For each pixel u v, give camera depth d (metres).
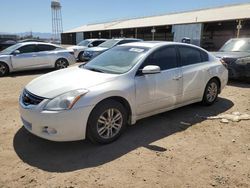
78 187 2.90
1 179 3.04
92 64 4.80
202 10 36.75
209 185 2.97
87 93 3.61
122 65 4.40
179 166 3.36
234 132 4.48
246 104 6.18
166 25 32.22
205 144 4.00
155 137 4.22
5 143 3.94
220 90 6.11
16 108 5.72
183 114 5.37
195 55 5.44
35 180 3.02
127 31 44.09
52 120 3.44
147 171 3.23
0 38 29.42
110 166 3.34
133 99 4.12
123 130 4.13
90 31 48.75
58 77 4.14
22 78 10.18
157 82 4.44
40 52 11.71
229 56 8.54
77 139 3.62
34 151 3.71
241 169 3.31
